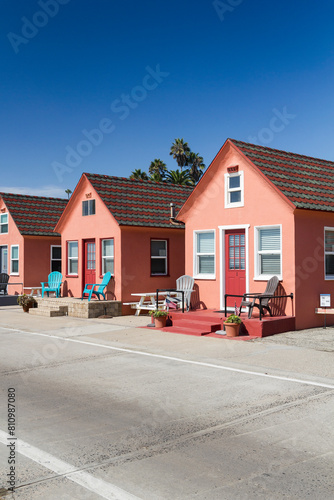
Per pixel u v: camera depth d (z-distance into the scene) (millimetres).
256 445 5840
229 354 11070
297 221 14133
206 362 10344
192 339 13133
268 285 14055
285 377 8945
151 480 4969
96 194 20250
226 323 13141
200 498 4605
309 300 14508
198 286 16844
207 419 6793
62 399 7840
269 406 7305
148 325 15555
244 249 15531
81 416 6969
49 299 20328
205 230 16562
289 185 14766
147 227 19578
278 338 12883
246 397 7789
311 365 9828
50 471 5184
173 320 15391
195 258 16984
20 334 14664
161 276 20406
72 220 21750
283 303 14266
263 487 4797
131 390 8320
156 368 9922
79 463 5375
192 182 54875
